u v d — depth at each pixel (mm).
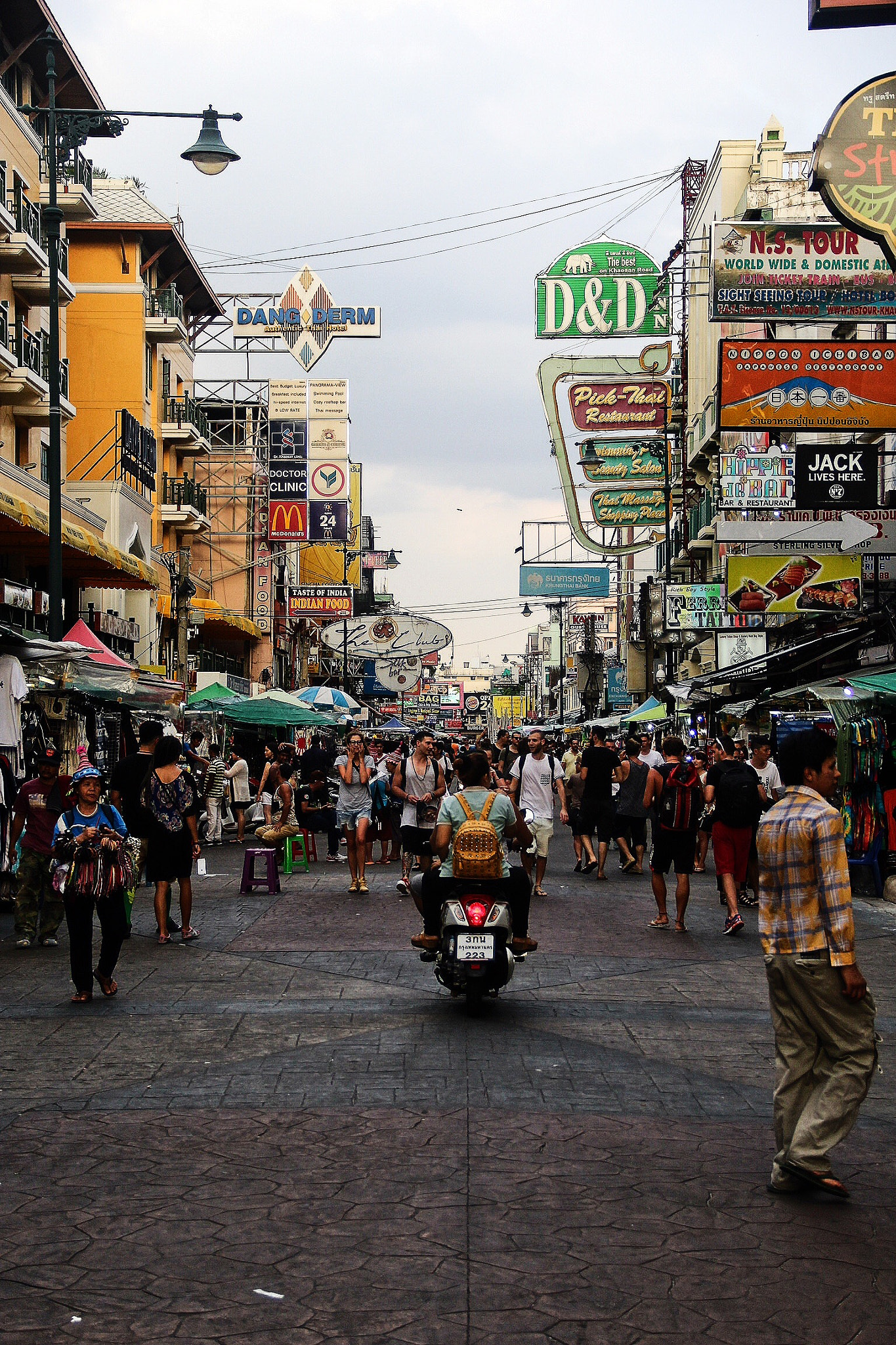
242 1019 8578
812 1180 5180
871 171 15344
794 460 20094
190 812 11805
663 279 32250
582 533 33500
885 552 20375
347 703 32719
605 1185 5340
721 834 12703
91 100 28953
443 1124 6195
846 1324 4070
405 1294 4258
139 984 9805
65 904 9102
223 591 48875
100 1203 5102
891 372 19859
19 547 23047
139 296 35531
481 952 8633
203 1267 4480
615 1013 8891
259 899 15164
